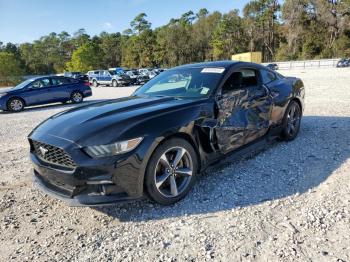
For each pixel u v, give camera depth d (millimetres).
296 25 69438
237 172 4148
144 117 3244
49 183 3350
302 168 4156
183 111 3479
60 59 111375
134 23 98000
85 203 2969
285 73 31219
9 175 4621
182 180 3523
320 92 11492
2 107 12688
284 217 3018
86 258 2621
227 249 2605
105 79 29219
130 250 2689
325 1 64688
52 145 3090
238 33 84312
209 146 3680
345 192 3406
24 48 109938
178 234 2871
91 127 3146
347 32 65000
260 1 82938
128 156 2979
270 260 2434
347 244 2559
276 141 5402
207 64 4543
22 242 2912
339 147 4895
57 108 13195
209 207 3312
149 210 3334
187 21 101875
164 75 4750
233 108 4004
